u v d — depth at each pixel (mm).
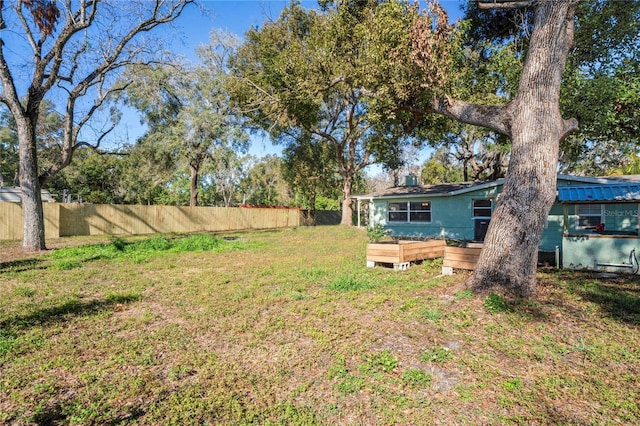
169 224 23016
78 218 18953
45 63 11914
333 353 3727
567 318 4531
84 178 30812
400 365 3449
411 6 7977
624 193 7766
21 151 12078
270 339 4156
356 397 2977
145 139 23812
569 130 5961
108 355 3770
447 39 7688
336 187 30453
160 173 26062
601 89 8734
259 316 5008
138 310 5406
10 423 2613
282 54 14719
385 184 49375
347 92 18094
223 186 38188
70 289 6656
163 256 11344
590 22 9523
